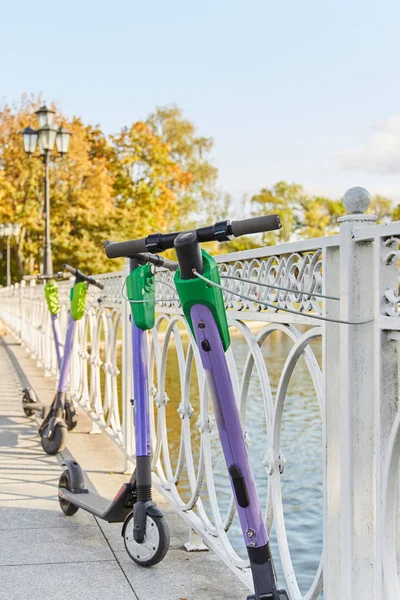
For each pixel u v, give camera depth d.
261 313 2.76
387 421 2.09
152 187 53.22
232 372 3.16
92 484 4.86
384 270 2.07
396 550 2.11
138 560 3.40
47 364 10.97
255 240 73.69
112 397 5.77
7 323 25.03
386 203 86.25
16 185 44.16
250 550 2.33
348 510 2.19
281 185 80.19
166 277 4.06
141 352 3.46
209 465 3.39
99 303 6.29
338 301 2.28
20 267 49.91
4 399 8.75
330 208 82.50
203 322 2.22
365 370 2.19
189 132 61.03
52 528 3.96
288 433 7.86
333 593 2.32
